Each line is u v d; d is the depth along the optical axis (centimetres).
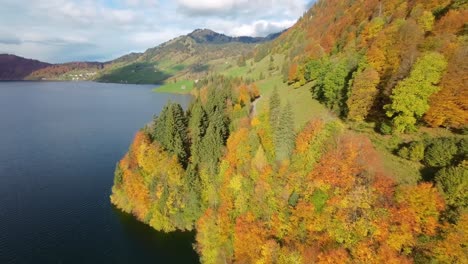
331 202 5094
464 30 6831
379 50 7531
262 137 7231
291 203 5644
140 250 6950
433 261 4056
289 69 14900
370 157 5325
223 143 8350
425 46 6800
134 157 9100
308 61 12456
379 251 4391
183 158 8612
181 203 7681
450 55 5944
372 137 6206
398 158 5362
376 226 4534
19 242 7131
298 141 6456
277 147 6625
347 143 5666
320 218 5156
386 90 6397
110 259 6662
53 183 10025
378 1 12675
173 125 8975
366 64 7650
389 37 7694
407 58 6462
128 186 8575
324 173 5422
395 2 11031
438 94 5519
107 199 9088
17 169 11094
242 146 7219
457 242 3944
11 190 9538
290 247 5306
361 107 6738
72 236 7388
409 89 5588
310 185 5491
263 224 5916
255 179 6612
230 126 9188
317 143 6012
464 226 3944
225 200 6894
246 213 6266
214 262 6325
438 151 4822
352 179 5112
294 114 9056
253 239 5781
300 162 6041
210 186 7519
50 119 19300
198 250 6862
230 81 18575
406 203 4447
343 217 4897
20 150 13100
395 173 5056
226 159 7612
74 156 12444
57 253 6800
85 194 9362
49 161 11888
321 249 4981
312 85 11275
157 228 7631
